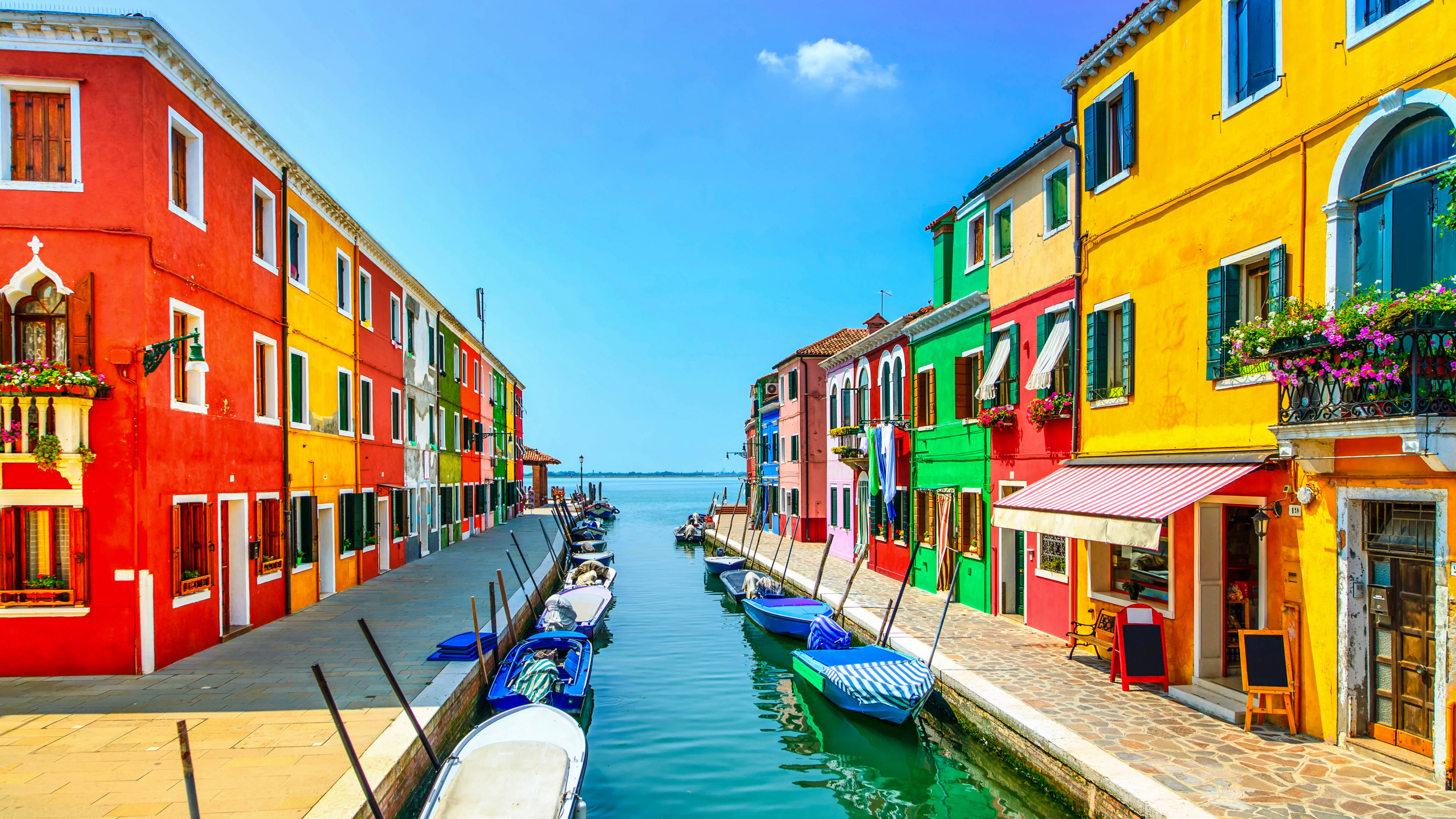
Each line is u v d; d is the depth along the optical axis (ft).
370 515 65.87
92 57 34.22
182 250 37.17
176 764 23.68
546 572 71.26
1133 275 34.81
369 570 65.16
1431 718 22.40
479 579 65.05
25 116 34.42
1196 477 28.63
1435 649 21.84
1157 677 30.48
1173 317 32.12
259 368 46.32
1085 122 38.58
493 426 131.13
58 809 20.65
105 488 33.53
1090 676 33.04
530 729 26.81
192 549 38.52
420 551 82.17
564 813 21.89
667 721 36.35
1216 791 21.38
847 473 79.00
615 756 31.99
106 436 33.58
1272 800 20.76
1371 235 24.32
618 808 27.27
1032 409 41.22
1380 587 23.81
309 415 52.26
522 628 51.72
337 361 57.93
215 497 39.99
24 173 34.37
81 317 33.58
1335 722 24.62
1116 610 35.09
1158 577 33.53
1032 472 43.19
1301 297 26.21
